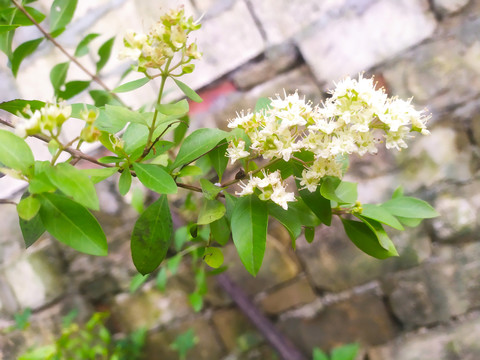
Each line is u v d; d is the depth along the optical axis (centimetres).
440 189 37
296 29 37
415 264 39
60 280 42
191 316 43
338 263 40
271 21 37
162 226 16
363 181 38
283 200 15
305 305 41
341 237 39
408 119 15
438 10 36
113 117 15
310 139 15
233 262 41
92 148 37
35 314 42
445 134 37
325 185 16
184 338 40
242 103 38
